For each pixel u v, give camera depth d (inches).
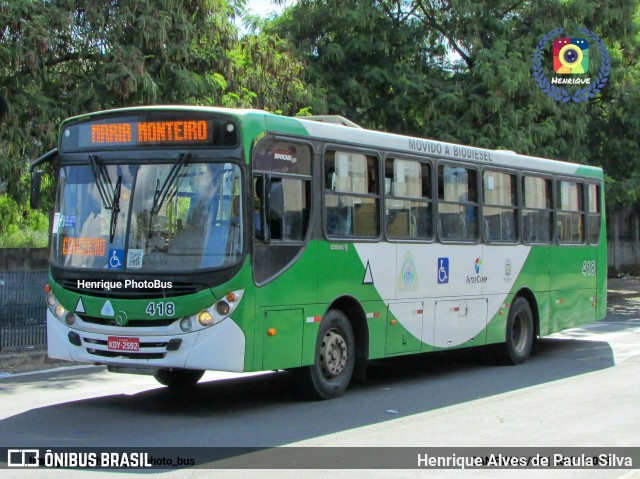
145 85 621.6
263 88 749.9
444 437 333.4
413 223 466.3
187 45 658.2
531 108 901.2
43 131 607.8
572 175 627.2
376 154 440.5
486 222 529.3
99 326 367.9
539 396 433.1
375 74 895.1
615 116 1077.1
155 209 366.0
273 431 342.3
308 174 396.8
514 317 555.5
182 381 453.1
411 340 462.9
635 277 1430.9
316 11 926.4
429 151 480.4
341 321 418.6
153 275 359.6
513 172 557.9
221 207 359.9
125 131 376.5
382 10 922.7
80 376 500.7
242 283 356.8
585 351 629.6
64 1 617.6
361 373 436.1
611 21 989.2
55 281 382.6
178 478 270.8
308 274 392.8
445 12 925.8
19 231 1096.8
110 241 370.6
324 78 898.1
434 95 910.4
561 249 608.7
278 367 375.6
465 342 507.2
